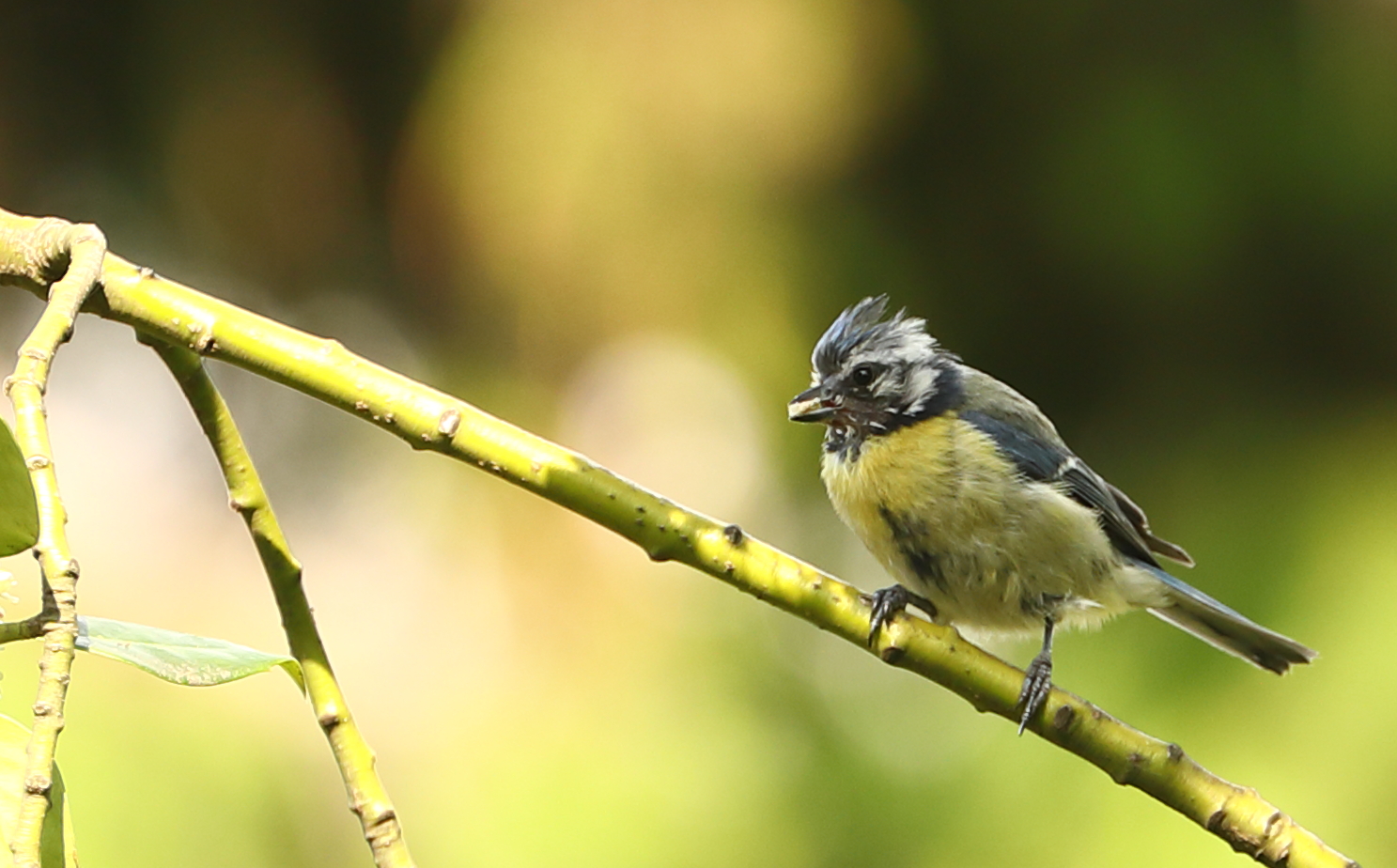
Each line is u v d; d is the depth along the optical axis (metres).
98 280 4.32
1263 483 10.54
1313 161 10.86
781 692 10.43
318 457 11.50
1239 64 10.96
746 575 5.11
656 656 10.15
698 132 10.35
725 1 10.43
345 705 4.65
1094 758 5.36
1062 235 11.17
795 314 10.64
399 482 10.91
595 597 10.20
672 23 10.34
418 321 11.13
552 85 10.30
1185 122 10.98
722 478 10.93
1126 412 11.20
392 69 11.25
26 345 3.74
